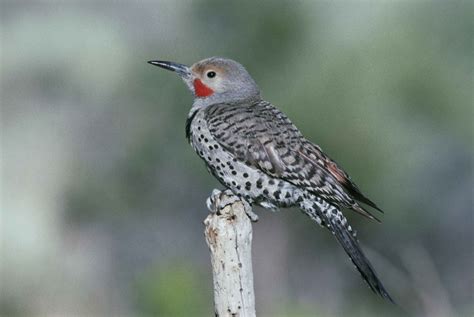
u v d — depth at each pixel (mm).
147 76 16453
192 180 17234
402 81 14109
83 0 17078
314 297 16234
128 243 17391
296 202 10688
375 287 10266
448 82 14273
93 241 17234
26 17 17250
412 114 14430
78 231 17266
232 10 14969
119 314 16875
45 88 17578
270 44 14656
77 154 17484
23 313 16469
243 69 11336
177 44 16062
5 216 16688
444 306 12914
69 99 17625
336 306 16078
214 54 15156
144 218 17469
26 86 17625
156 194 17375
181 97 16344
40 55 17078
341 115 14102
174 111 16516
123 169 17344
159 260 16625
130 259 17312
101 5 17109
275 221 16469
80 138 17500
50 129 17547
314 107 14078
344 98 14125
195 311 12094
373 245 15891
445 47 14398
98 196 17344
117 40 16844
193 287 12164
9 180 17109
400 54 14125
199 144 10859
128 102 17000
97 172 17422
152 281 12102
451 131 14766
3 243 16547
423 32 14320
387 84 14109
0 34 17234
